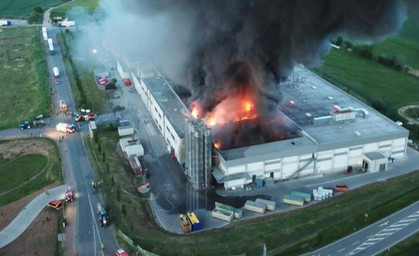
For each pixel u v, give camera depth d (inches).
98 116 4352.9
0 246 2743.6
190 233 2847.0
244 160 3260.3
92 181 3339.1
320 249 2662.4
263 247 2655.0
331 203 3097.9
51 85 5088.6
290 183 3351.4
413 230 2797.7
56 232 2822.3
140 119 4291.3
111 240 2755.9
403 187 3223.4
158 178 3420.3
